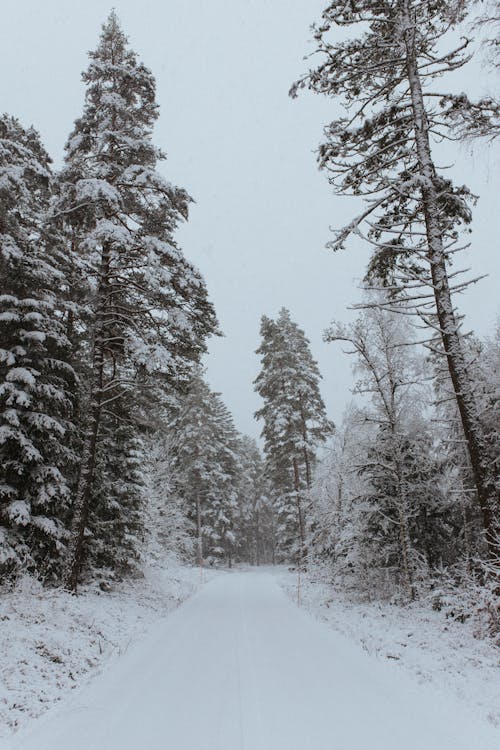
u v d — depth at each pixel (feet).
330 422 103.55
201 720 17.80
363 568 52.60
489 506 29.48
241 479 178.91
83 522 41.34
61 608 33.30
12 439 38.09
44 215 43.45
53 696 20.40
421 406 48.08
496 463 35.76
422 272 38.37
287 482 116.67
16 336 40.16
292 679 23.27
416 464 46.78
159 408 59.16
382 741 15.66
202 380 141.69
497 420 36.60
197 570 119.96
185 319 43.16
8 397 38.42
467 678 21.83
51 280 42.39
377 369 49.19
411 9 33.14
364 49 34.91
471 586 31.30
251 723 17.44
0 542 34.55
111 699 20.39
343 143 35.17
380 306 33.32
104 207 43.73
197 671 24.95
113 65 47.44
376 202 34.53
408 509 47.11
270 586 85.20
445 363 45.70
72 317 48.47
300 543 98.12
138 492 55.26
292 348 111.55
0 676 20.44
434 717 17.81
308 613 48.42
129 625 36.99
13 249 36.91
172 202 46.34
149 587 60.29
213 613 48.78
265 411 112.37
